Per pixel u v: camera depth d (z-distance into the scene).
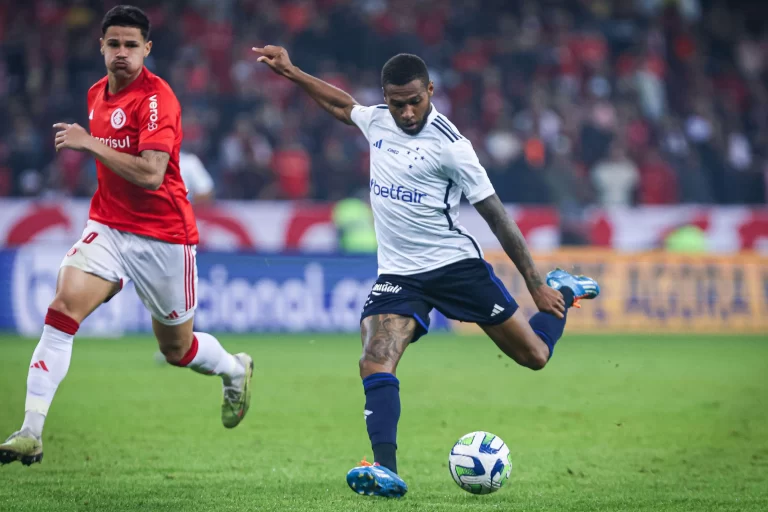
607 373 40.03
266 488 18.98
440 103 78.44
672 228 69.38
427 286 19.59
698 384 36.59
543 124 77.94
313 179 70.75
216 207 62.22
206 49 77.12
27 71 75.69
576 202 72.19
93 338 54.25
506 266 61.44
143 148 19.02
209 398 32.00
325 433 25.91
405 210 19.38
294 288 58.66
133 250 19.97
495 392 34.03
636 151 79.19
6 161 67.81
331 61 78.56
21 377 36.41
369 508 17.06
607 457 22.78
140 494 18.28
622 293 63.72
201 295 56.62
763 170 79.94
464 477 18.20
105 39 19.34
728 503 17.92
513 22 87.50
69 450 23.02
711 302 64.88
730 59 93.94
